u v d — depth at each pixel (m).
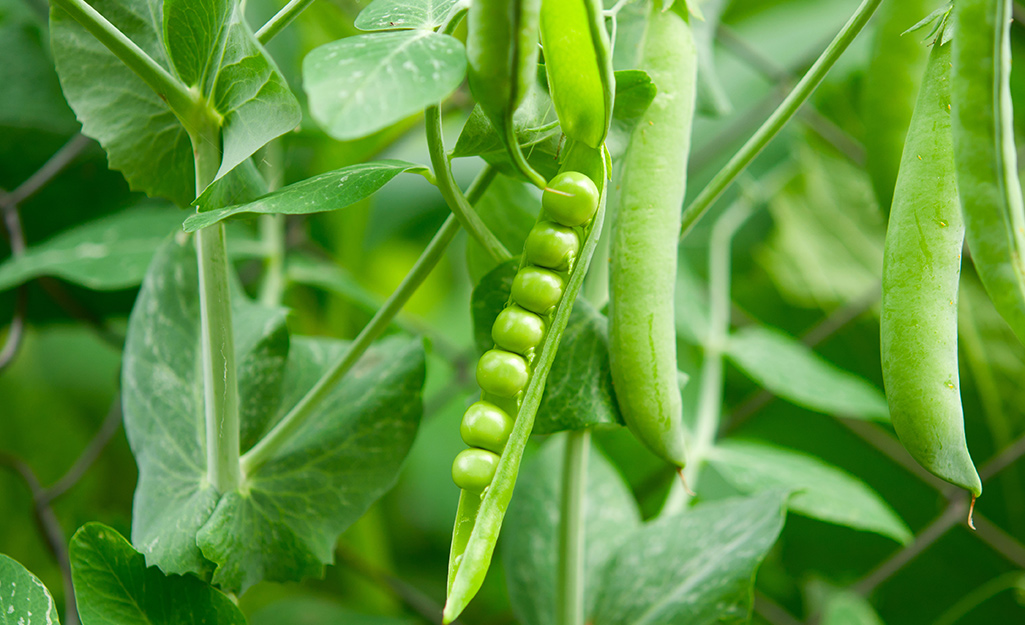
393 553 1.02
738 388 1.00
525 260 0.48
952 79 0.47
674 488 0.72
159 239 0.72
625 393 0.52
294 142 0.72
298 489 0.54
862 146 0.83
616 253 0.52
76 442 0.94
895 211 0.50
